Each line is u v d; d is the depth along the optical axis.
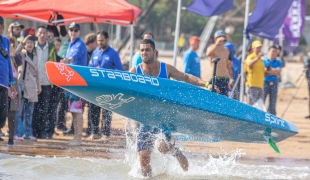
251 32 38.34
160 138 23.69
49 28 42.03
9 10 36.06
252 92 41.12
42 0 36.50
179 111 23.47
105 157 28.38
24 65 32.78
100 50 33.62
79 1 36.53
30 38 32.84
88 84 22.09
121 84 22.41
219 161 27.33
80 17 39.75
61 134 37.19
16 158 26.67
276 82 42.88
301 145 35.91
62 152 29.53
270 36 38.38
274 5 37.56
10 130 31.03
